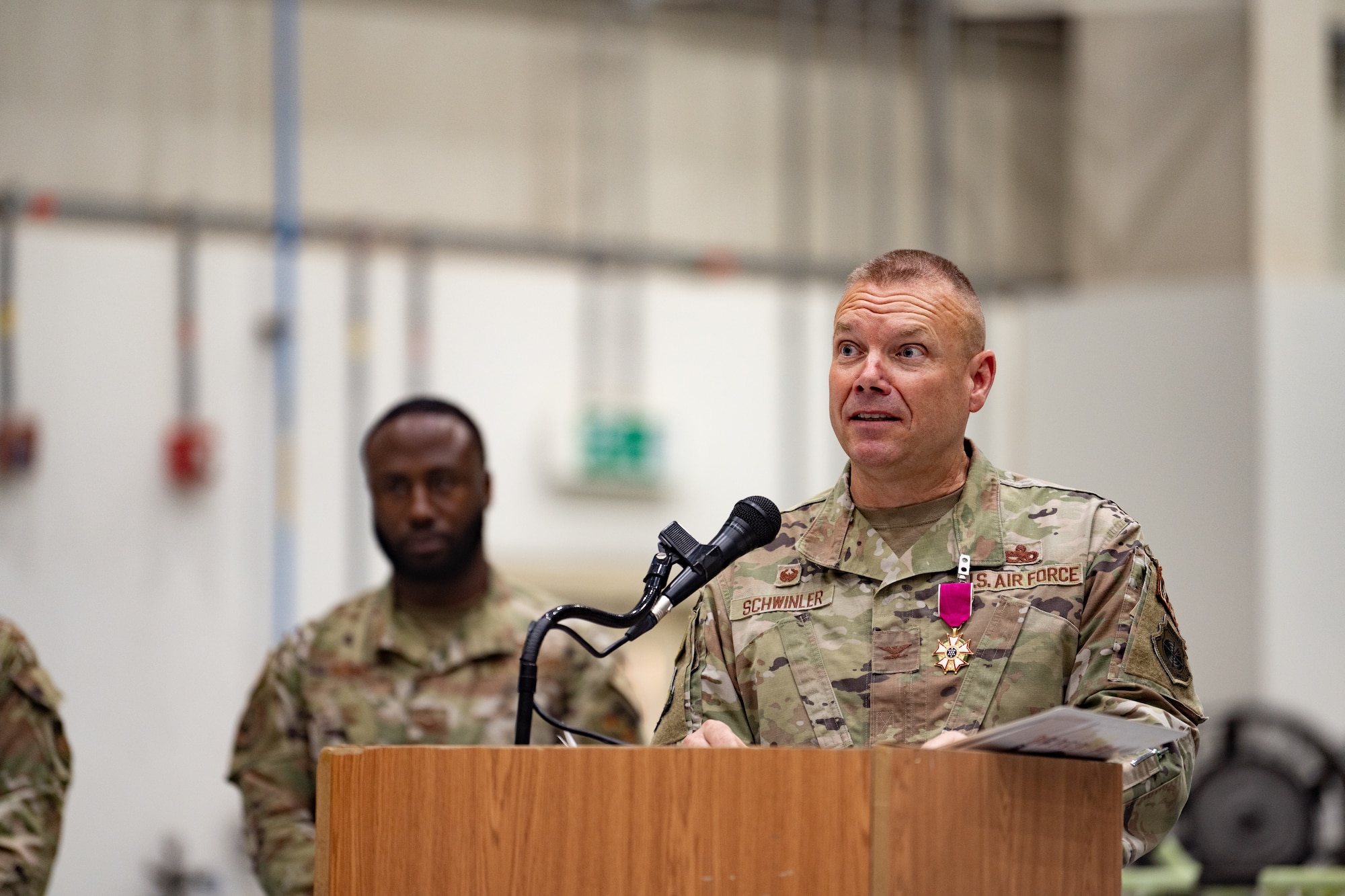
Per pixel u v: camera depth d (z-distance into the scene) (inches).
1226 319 769.6
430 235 738.2
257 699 384.2
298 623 682.2
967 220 863.1
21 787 330.3
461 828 207.8
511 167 783.7
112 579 655.1
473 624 388.8
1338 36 819.4
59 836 339.0
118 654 652.1
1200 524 768.3
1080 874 218.7
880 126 850.1
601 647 390.9
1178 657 250.8
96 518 655.1
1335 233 842.2
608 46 807.7
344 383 704.4
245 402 682.2
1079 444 807.7
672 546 249.6
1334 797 713.6
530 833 207.0
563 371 743.1
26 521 645.3
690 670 272.2
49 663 642.2
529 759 208.1
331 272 709.3
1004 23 875.4
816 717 257.1
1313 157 796.6
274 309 692.1
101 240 669.9
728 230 821.2
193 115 726.5
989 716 248.7
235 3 738.2
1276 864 593.0
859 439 256.8
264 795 371.9
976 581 257.3
